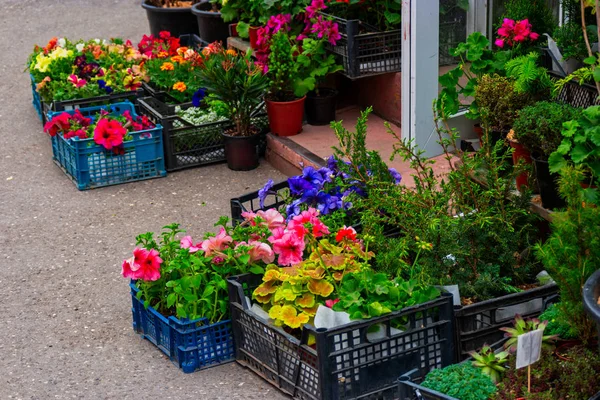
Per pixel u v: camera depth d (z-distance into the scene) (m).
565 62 6.41
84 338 5.25
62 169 7.87
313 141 7.65
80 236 6.62
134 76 8.59
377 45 7.82
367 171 5.48
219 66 7.64
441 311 4.48
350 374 4.33
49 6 13.75
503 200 5.04
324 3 8.05
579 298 4.16
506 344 4.27
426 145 6.82
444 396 3.84
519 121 5.21
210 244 5.01
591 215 4.14
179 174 7.73
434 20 6.53
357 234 5.22
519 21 6.60
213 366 4.93
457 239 4.85
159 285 5.04
